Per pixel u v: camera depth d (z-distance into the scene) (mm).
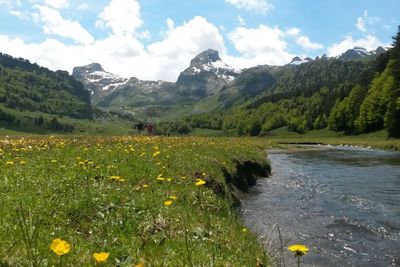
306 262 9672
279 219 14211
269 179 25719
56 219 6910
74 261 4996
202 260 5746
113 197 8859
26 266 4633
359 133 122438
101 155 15414
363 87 132750
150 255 5746
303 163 39844
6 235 5578
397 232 12719
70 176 10617
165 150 19328
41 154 15375
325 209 16125
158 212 8438
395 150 66062
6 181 9359
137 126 55875
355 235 12367
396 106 94062
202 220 8922
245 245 7871
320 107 177000
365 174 29016
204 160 18188
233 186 18594
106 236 6508
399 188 21844
